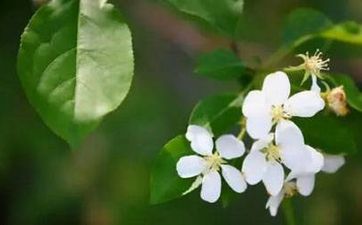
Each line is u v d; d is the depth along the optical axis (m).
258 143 0.64
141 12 1.05
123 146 1.04
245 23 1.02
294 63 0.80
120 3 1.04
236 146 0.64
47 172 1.05
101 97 0.61
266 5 1.03
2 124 1.01
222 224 1.06
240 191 0.64
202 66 0.70
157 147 1.04
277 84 0.64
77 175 1.05
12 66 1.01
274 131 0.66
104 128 1.04
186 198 1.06
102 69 0.62
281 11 1.03
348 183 1.07
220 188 0.64
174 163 0.64
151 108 1.04
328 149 0.69
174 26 1.06
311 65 0.67
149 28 1.06
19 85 1.01
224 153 0.64
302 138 0.64
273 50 1.02
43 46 0.62
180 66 1.07
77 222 1.06
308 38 0.74
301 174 0.66
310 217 1.08
